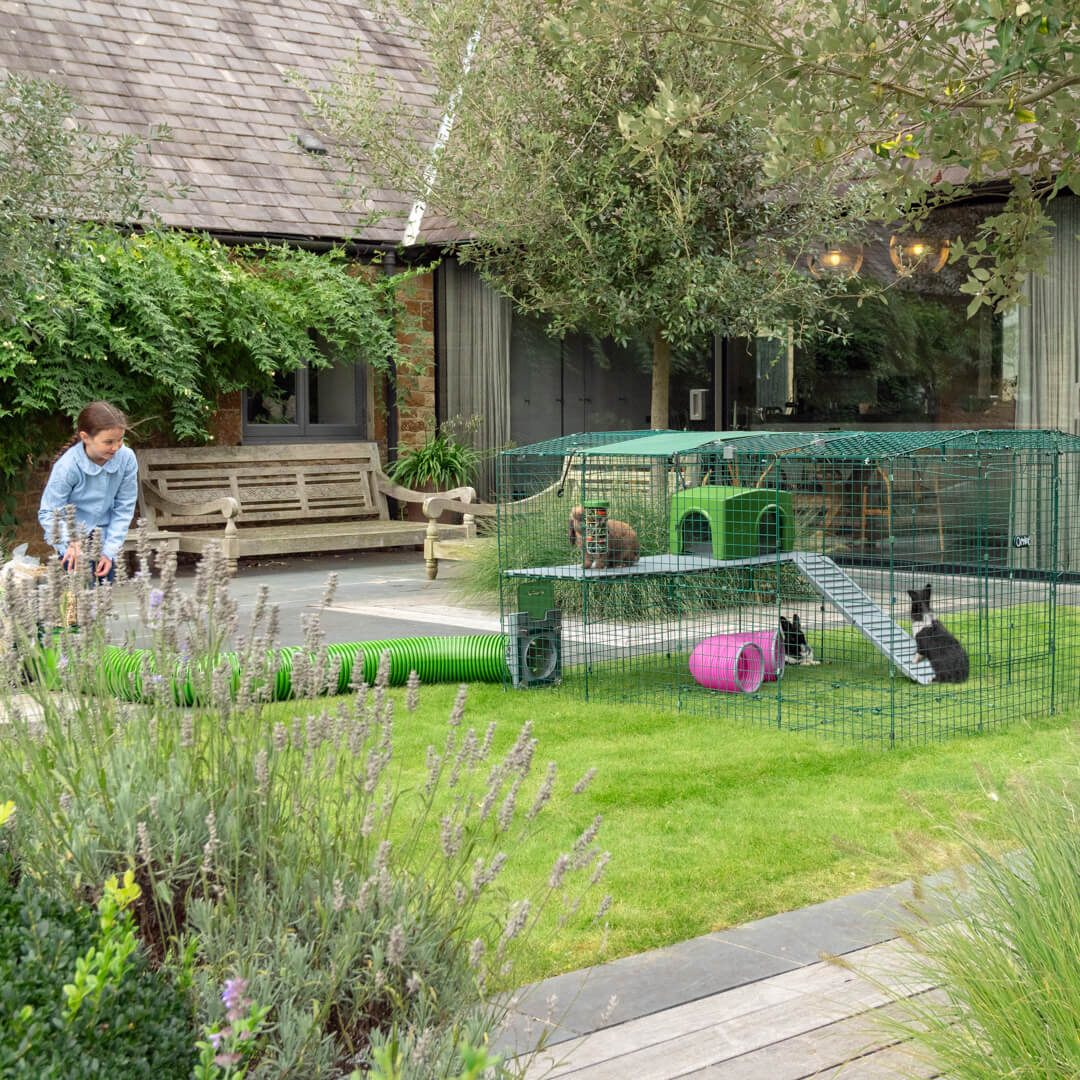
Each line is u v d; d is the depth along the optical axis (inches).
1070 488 424.2
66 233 344.2
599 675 299.3
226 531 464.4
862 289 470.6
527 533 394.3
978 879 111.8
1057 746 225.6
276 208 548.4
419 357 591.2
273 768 112.8
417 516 595.5
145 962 91.2
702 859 167.9
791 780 206.4
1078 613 356.5
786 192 425.1
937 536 434.0
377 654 277.9
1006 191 406.9
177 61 577.6
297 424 588.7
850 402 483.8
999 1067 91.9
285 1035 89.8
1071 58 139.3
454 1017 93.3
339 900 93.7
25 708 140.6
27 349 462.3
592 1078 108.5
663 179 400.5
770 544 307.9
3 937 85.2
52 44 546.9
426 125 582.2
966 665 283.7
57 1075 71.2
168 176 527.5
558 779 206.7
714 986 128.2
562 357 583.2
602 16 149.6
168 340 480.4
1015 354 438.3
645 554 373.4
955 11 129.3
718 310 421.4
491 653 287.3
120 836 104.4
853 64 139.6
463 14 423.8
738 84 149.1
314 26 636.7
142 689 124.9
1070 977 93.7
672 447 278.8
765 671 287.3
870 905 149.6
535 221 422.0
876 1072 107.8
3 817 91.7
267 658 117.8
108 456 249.3
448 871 106.2
